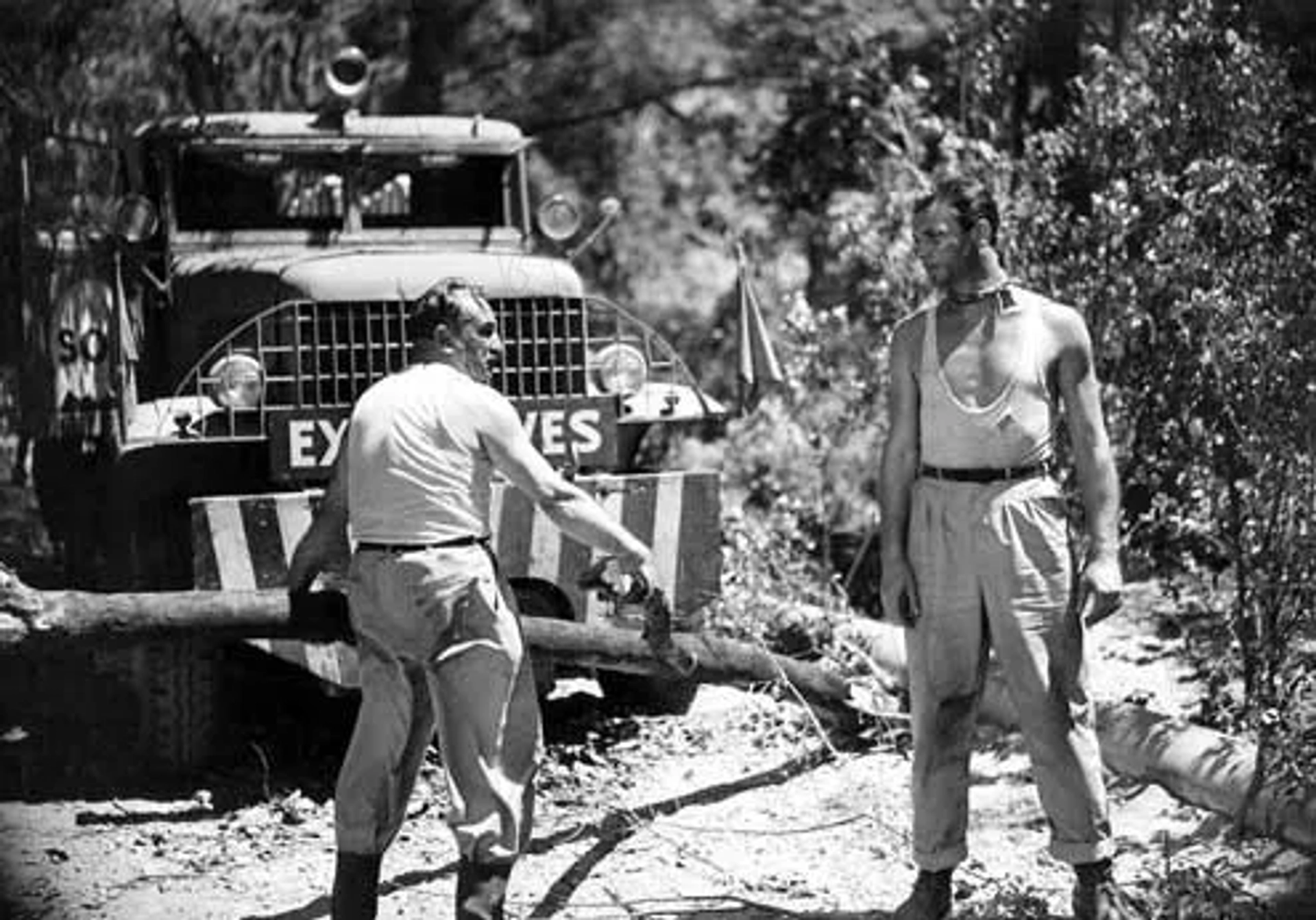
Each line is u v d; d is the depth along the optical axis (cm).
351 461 632
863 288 1234
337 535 704
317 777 854
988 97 1235
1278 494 814
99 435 967
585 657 790
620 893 691
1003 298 633
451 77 1628
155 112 1483
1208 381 857
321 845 762
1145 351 941
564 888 698
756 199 1559
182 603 728
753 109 1576
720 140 1583
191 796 826
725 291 1545
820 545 1280
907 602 649
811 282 1516
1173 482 973
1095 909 626
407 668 628
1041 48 1269
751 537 1104
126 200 889
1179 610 1005
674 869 717
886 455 650
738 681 825
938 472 634
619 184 1595
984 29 1248
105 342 960
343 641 740
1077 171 1055
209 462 884
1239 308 834
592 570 690
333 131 989
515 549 862
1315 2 980
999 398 625
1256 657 825
